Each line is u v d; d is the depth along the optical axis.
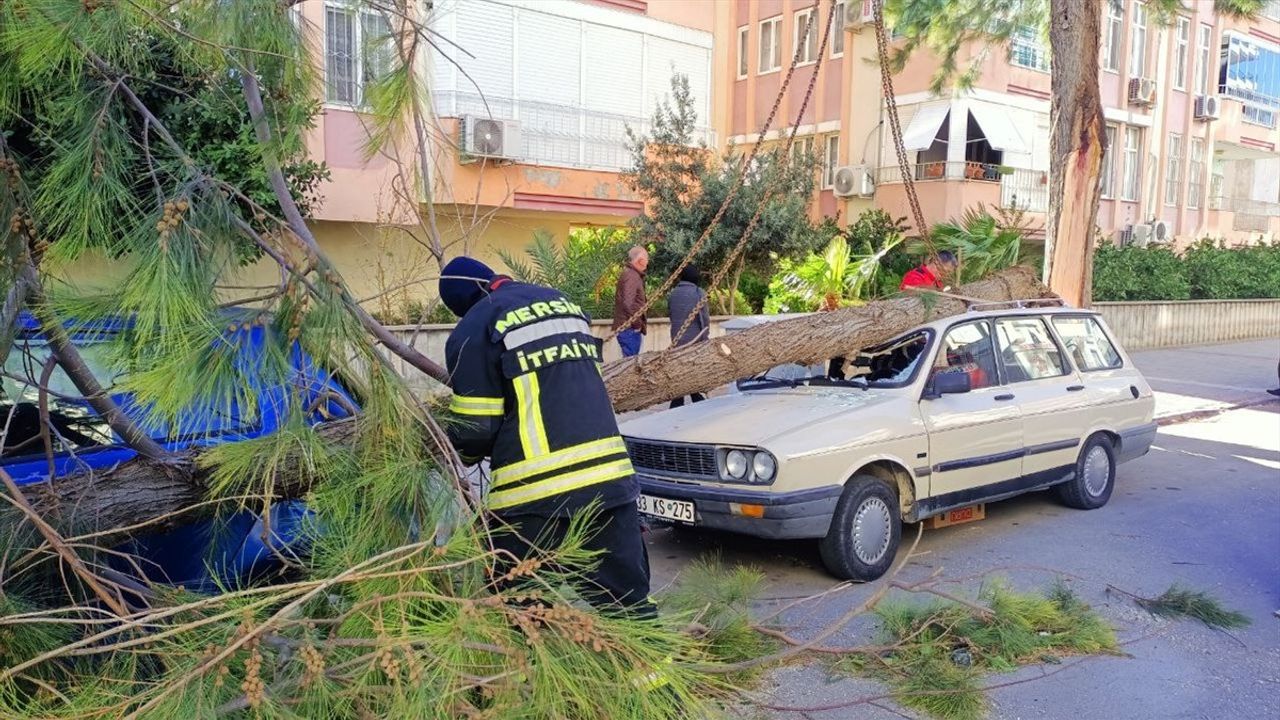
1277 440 10.27
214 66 2.79
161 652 2.12
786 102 20.98
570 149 14.99
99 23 2.44
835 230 16.53
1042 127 20.53
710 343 4.91
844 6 19.66
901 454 5.61
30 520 2.53
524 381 2.82
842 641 4.51
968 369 6.23
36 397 3.12
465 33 13.80
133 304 2.22
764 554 6.01
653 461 5.75
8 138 2.72
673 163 14.12
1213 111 25.88
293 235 2.62
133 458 2.88
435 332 9.32
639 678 2.20
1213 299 22.41
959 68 18.41
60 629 2.38
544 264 7.82
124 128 2.59
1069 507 7.18
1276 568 5.80
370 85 3.22
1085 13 9.52
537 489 2.78
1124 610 5.01
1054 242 9.91
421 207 3.88
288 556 2.70
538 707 2.05
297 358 2.55
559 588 2.57
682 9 16.58
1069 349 7.12
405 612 2.20
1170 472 8.61
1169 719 3.78
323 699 2.02
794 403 5.84
